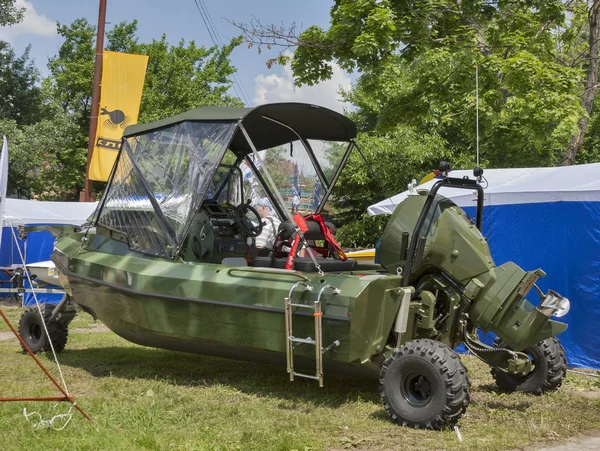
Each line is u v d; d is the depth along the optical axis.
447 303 6.52
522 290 6.12
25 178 26.39
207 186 6.85
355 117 23.80
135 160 7.68
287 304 6.01
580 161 22.98
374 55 13.72
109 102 16.83
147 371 7.79
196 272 6.73
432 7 13.70
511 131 16.34
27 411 5.77
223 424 5.52
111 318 7.47
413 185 7.04
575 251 9.08
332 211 8.54
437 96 14.93
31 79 26.47
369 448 5.00
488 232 9.81
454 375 5.45
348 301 5.81
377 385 7.21
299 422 5.62
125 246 7.60
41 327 9.00
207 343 6.75
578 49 19.28
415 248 6.38
